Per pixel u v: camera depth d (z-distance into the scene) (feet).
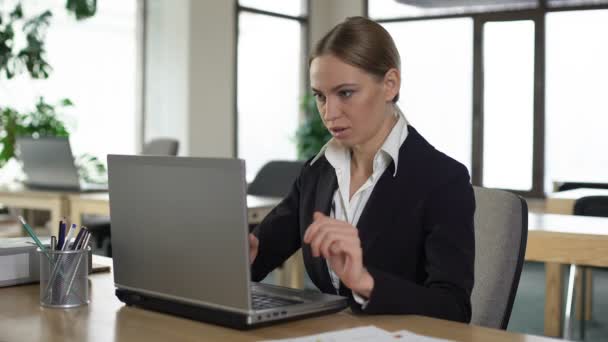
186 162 3.57
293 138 21.93
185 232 3.66
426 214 4.14
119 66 18.92
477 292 4.56
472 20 20.74
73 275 4.08
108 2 18.58
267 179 11.90
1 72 16.48
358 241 3.57
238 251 3.42
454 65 21.08
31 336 3.46
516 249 4.57
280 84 22.17
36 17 16.07
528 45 20.01
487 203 4.73
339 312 3.92
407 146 4.30
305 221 4.70
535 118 19.94
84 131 18.29
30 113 16.43
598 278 16.61
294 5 22.45
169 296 3.82
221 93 19.72
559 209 11.44
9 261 4.73
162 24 19.19
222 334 3.46
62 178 12.26
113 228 4.12
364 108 4.10
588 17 19.33
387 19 22.11
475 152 20.75
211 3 19.33
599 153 19.40
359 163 4.50
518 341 3.32
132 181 3.92
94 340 3.38
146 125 19.42
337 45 4.08
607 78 19.22
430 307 3.76
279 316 3.58
